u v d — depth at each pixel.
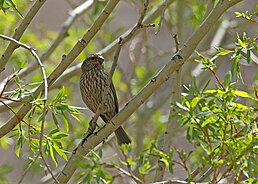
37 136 11.17
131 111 9.54
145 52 16.66
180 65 9.32
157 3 15.40
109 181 9.12
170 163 9.27
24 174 8.14
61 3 20.89
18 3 14.65
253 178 8.68
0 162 17.98
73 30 16.30
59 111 9.58
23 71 13.44
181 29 16.05
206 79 15.00
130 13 20.66
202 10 15.38
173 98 10.48
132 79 16.48
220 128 9.04
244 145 8.73
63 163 15.58
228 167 8.96
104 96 9.60
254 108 9.14
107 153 15.42
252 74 17.38
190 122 9.16
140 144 15.26
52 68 15.68
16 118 9.72
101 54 13.74
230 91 9.00
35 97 9.69
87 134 9.73
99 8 14.58
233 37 15.80
